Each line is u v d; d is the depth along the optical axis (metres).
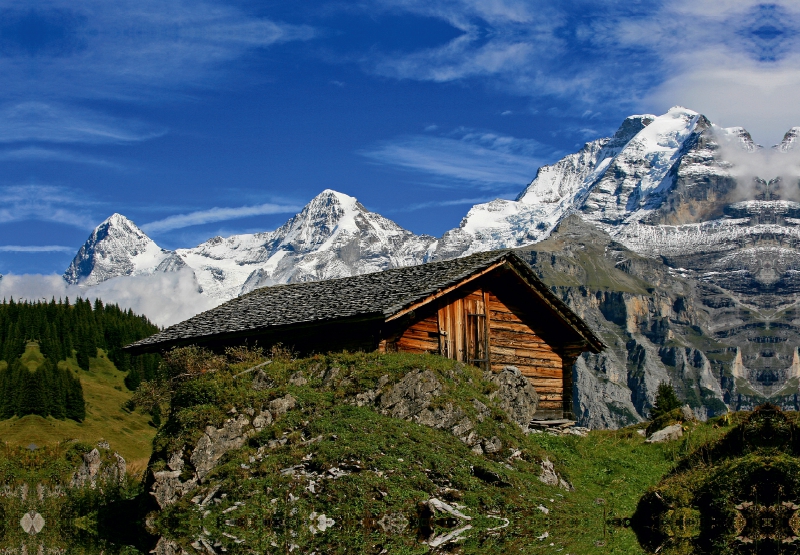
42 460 30.34
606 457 27.27
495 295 35.28
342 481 20.16
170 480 21.09
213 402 23.02
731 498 17.91
